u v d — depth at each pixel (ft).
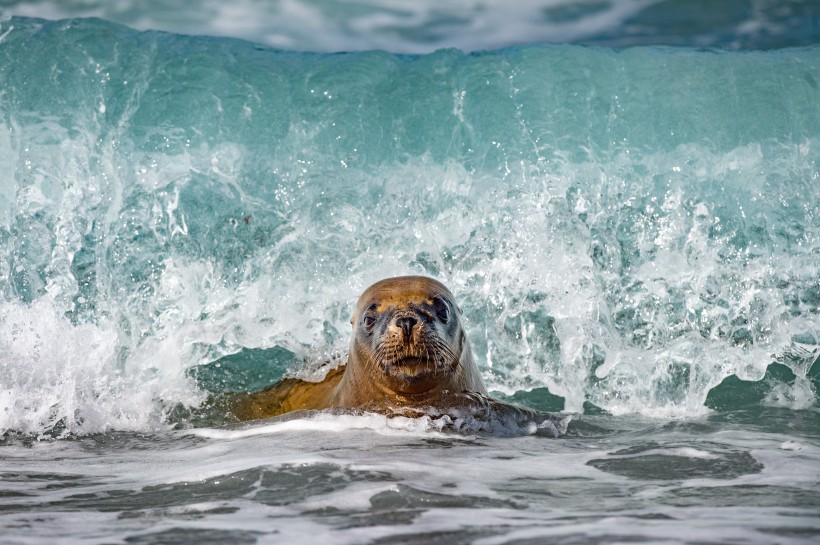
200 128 66.69
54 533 25.38
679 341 61.21
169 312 63.10
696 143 66.59
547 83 69.05
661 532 23.76
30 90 65.72
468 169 66.49
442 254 65.16
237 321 63.57
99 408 50.08
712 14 85.35
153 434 46.88
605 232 64.64
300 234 65.26
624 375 59.77
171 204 64.69
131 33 70.44
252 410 55.06
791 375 58.18
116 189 64.49
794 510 26.43
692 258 64.28
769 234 65.00
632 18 85.61
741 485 30.76
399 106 68.64
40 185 63.62
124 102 66.69
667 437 42.22
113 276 63.05
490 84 69.26
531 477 32.89
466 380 52.24
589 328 61.72
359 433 44.45
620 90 68.64
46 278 62.44
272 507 28.22
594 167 65.77
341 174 66.59
